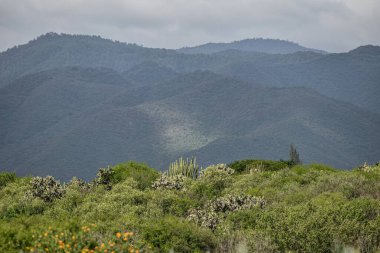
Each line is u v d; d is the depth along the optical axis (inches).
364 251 544.7
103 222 703.7
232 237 620.1
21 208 904.9
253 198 838.5
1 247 521.0
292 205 772.0
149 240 605.9
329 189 904.9
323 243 553.0
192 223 684.7
